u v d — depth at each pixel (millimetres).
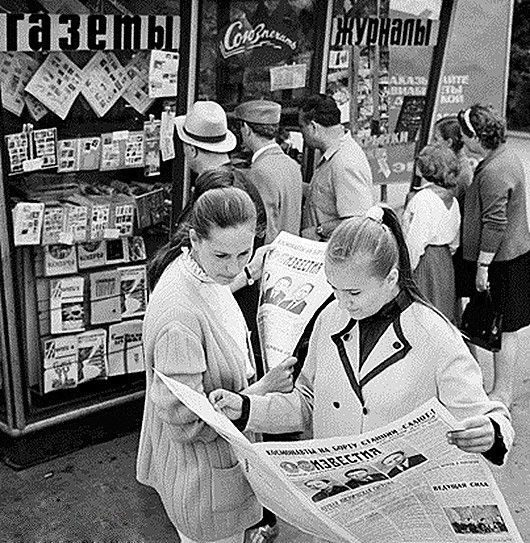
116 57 3891
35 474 3961
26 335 3965
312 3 4688
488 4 6246
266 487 2037
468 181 4621
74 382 4137
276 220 4156
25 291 3912
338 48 4902
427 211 4250
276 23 4543
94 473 3986
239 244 2223
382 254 1992
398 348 2100
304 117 4312
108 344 4211
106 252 4117
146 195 4145
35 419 3979
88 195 4004
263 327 2576
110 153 3973
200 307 2326
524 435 4504
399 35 5262
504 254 4488
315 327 2295
